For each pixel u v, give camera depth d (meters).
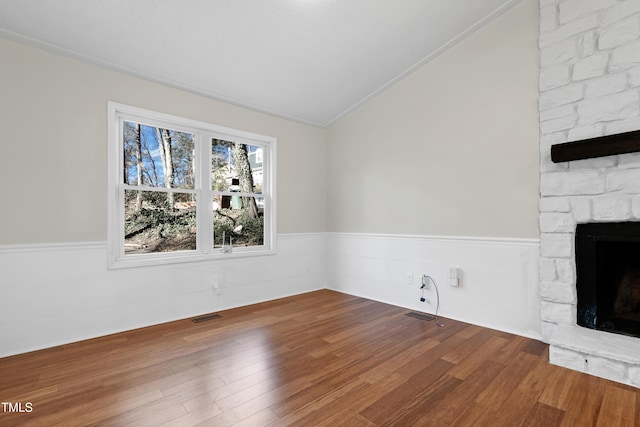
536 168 2.50
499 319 2.71
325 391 1.76
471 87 2.90
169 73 2.86
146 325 2.85
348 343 2.44
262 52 2.77
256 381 1.87
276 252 3.86
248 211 3.72
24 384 1.84
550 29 2.35
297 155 4.12
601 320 2.15
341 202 4.23
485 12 2.65
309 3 2.32
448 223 3.07
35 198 2.36
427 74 3.24
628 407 1.60
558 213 2.30
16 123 2.30
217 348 2.35
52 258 2.42
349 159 4.12
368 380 1.88
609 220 2.09
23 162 2.32
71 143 2.51
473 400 1.67
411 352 2.27
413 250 3.37
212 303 3.29
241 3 2.24
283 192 3.96
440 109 3.14
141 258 2.90
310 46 2.78
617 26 2.07
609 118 2.09
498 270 2.72
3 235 2.25
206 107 3.29
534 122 2.51
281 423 1.49
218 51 2.68
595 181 2.14
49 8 2.06
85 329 2.55
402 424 1.48
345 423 1.49
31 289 2.34
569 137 2.25
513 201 2.63
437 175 3.17
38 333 2.36
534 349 2.30
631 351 1.87
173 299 3.02
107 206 2.67
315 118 4.11
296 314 3.20
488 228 2.79
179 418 1.52
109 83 2.69
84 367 2.05
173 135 3.14
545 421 1.50
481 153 2.83
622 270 2.11
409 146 3.42
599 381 1.85
